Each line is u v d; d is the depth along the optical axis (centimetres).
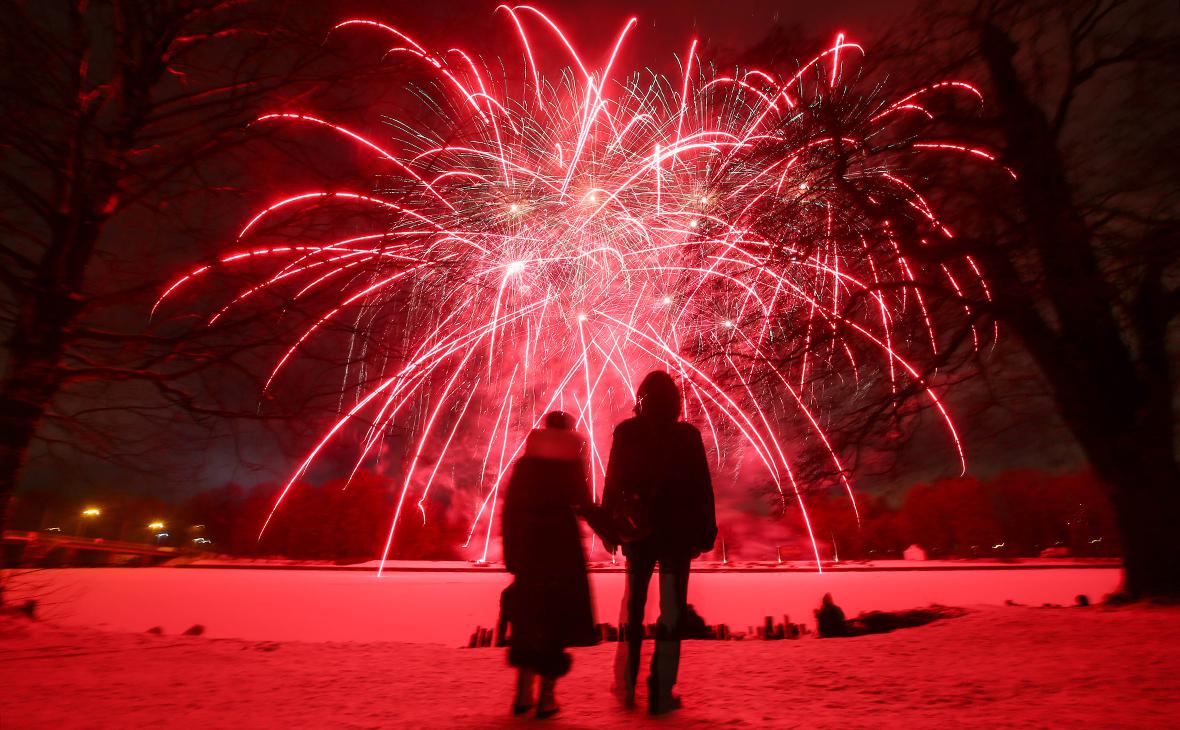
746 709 388
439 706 407
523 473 410
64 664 557
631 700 396
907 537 7762
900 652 571
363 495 8431
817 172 805
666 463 396
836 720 356
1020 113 724
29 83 793
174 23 861
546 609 381
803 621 2059
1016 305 734
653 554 398
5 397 799
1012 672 475
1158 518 970
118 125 858
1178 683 422
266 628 2031
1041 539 7256
